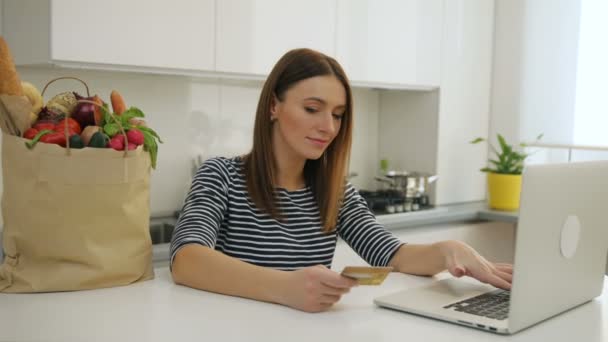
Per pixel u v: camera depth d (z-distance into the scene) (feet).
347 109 5.06
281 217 5.08
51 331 3.49
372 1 9.68
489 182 10.69
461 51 11.10
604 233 4.54
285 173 5.18
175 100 9.08
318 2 9.02
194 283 4.41
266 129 5.00
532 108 11.19
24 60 7.37
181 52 7.73
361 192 10.98
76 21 6.94
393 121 11.46
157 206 9.03
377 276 3.72
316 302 3.90
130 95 8.69
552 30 10.87
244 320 3.74
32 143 4.11
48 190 4.17
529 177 3.57
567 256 4.09
